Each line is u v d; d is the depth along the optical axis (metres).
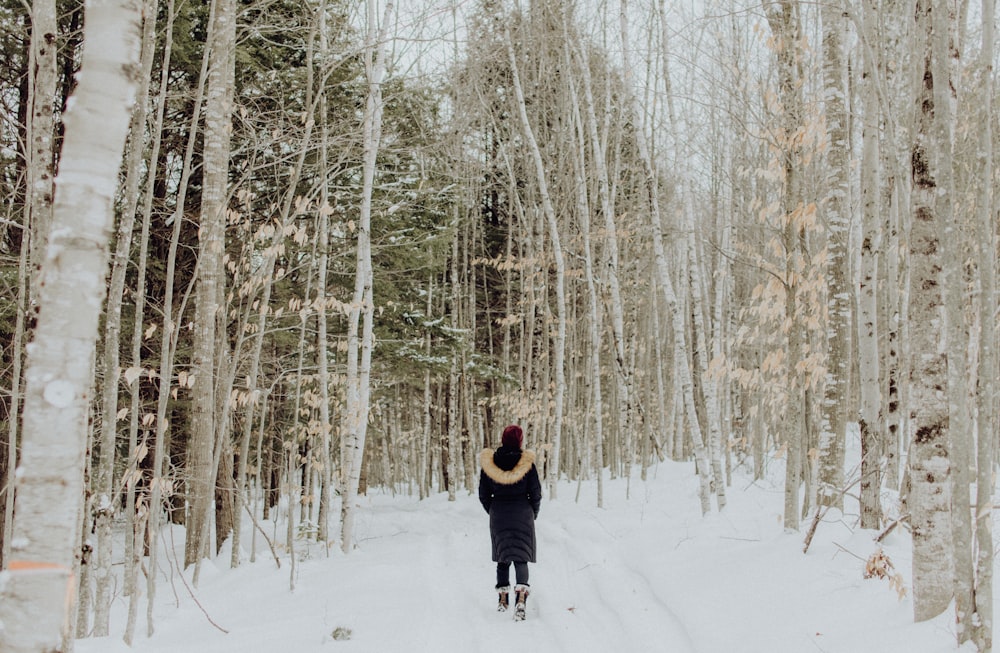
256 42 10.31
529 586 6.63
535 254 17.31
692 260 10.73
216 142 8.12
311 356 12.35
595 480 18.08
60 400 2.24
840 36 7.61
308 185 10.73
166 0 9.29
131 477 5.92
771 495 11.00
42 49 4.00
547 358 16.58
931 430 4.19
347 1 9.81
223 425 7.49
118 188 8.79
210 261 8.23
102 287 2.34
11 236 8.45
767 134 7.09
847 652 4.02
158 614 6.45
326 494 10.35
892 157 5.57
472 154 18.42
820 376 6.77
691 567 6.42
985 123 3.70
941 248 3.85
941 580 4.12
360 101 11.05
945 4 4.00
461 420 20.64
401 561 8.27
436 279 18.23
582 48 13.27
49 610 2.19
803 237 6.88
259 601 6.72
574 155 14.93
